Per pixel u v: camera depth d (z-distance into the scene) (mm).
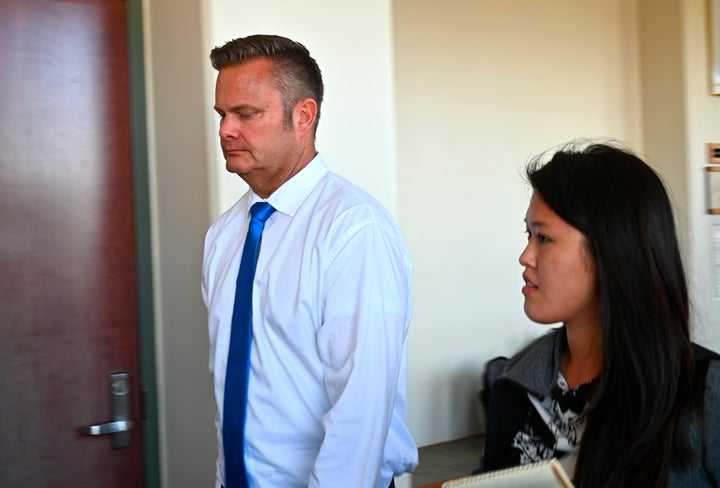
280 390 1672
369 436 1562
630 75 5672
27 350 2455
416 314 4852
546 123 5371
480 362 5156
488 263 5176
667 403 1117
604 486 1146
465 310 5078
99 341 2580
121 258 2631
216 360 1791
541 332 5453
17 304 2441
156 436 2705
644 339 1138
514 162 5250
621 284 1149
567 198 1188
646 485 1108
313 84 1761
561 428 1266
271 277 1691
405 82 4742
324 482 1535
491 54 5113
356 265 1601
